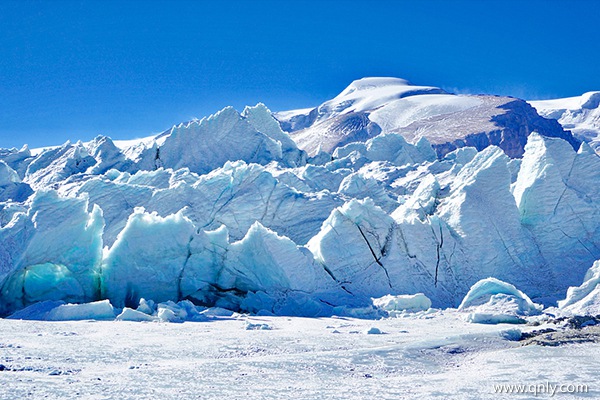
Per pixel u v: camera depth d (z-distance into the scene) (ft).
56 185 182.09
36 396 32.37
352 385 39.88
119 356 49.21
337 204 137.28
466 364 49.57
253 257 101.65
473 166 127.95
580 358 51.34
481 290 95.45
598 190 123.13
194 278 101.55
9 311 90.94
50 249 94.27
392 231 110.11
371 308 90.53
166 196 138.21
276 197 135.95
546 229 118.83
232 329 68.69
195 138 213.46
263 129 239.71
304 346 56.90
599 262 101.14
